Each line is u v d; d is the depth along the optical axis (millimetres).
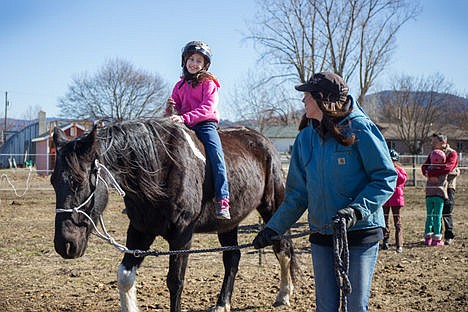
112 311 5367
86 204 3834
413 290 6086
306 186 3301
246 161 5348
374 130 3090
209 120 4922
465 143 55656
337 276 2863
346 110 3092
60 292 6070
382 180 2994
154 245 8977
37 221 11914
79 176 3752
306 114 3234
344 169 3066
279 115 29672
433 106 51844
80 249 3805
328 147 3113
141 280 6613
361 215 2930
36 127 39344
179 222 4395
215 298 5805
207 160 4754
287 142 53312
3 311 5352
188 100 5137
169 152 4379
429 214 9406
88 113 39844
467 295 5820
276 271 7152
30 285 6375
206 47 5137
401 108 51188
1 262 7664
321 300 3184
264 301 5727
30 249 8641
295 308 5492
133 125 4336
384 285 6328
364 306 3080
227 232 5402
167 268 7324
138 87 40281
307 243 9328
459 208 15031
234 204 5082
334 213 3115
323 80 3086
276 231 3385
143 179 4203
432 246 9250
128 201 4406
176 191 4344
